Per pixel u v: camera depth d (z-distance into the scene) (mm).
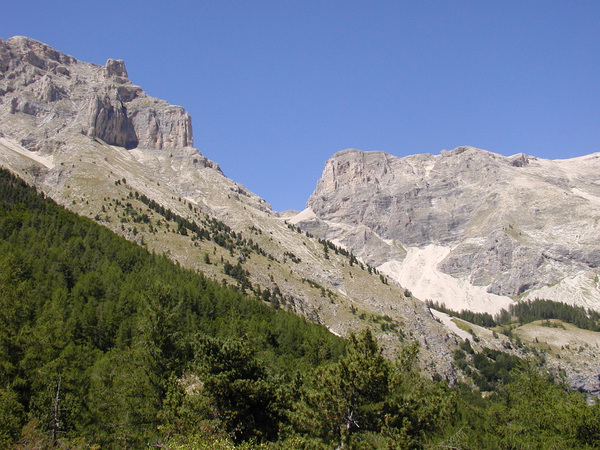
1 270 81000
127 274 152375
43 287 116438
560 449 53281
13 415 54812
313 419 50656
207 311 143750
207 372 55094
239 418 54000
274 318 158625
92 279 133375
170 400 54688
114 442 58531
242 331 92250
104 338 105938
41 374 62281
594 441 52750
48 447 55094
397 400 49125
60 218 197625
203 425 51312
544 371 70188
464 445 52594
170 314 64688
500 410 68250
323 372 51562
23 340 64562
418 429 47531
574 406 56719
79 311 109438
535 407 62969
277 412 54969
